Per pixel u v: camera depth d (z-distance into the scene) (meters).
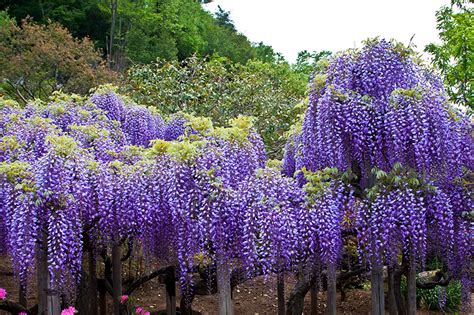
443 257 4.03
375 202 3.71
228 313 3.63
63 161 3.54
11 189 3.50
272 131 9.71
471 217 3.88
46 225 3.46
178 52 24.34
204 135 4.02
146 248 3.80
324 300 6.15
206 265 4.09
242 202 3.59
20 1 19.58
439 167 3.69
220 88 9.73
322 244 3.62
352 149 3.88
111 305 5.44
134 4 22.36
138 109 6.48
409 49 3.92
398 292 4.69
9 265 5.89
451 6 8.62
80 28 21.38
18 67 10.54
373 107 3.79
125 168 3.91
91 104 5.54
